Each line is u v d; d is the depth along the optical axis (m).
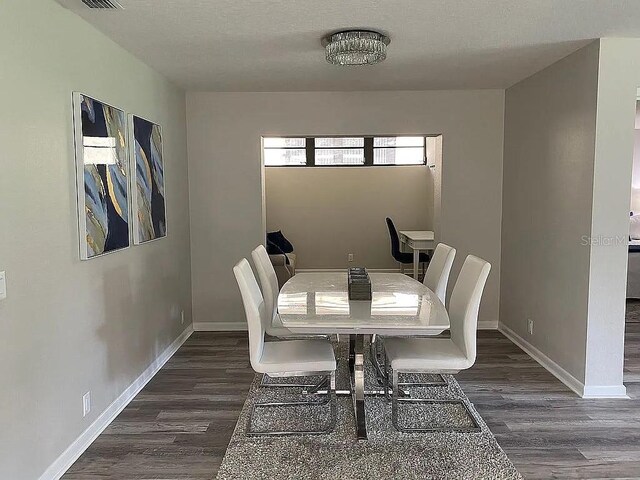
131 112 3.52
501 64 3.89
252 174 5.04
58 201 2.50
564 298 3.72
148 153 3.74
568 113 3.64
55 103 2.48
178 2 2.54
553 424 3.05
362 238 8.48
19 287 2.18
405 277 4.03
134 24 2.87
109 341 3.11
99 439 2.88
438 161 5.17
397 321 2.64
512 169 4.76
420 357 2.90
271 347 3.10
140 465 2.61
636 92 3.26
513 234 4.74
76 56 2.70
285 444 2.79
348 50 3.05
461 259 5.11
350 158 8.45
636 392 3.54
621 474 2.51
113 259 3.16
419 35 3.14
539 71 4.12
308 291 3.43
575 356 3.57
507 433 2.94
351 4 2.60
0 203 2.05
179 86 4.63
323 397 3.44
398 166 8.38
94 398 2.90
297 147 8.42
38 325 2.33
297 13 2.72
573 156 3.57
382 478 2.46
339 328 2.60
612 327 3.40
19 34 2.18
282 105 4.96
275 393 3.53
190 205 5.05
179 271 4.69
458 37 3.18
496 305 5.17
